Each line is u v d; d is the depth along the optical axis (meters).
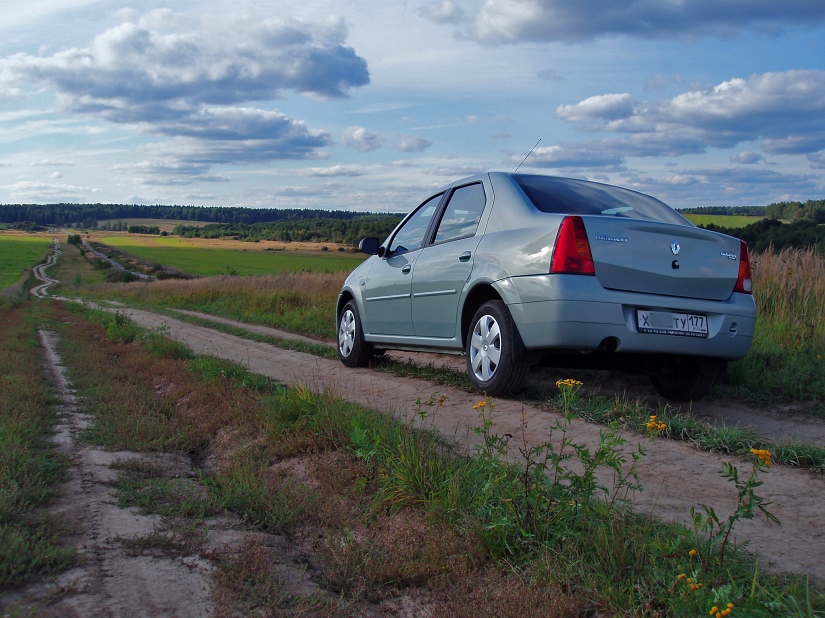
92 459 3.94
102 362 9.09
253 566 2.41
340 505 3.16
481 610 2.08
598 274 4.31
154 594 2.21
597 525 2.33
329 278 23.42
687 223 5.03
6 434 4.11
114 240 172.25
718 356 4.59
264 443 4.22
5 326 19.77
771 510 2.84
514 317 4.59
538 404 4.86
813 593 1.99
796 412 4.79
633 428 4.20
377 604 2.25
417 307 5.97
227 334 13.05
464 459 3.22
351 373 7.12
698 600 1.87
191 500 3.18
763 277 7.77
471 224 5.45
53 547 2.49
